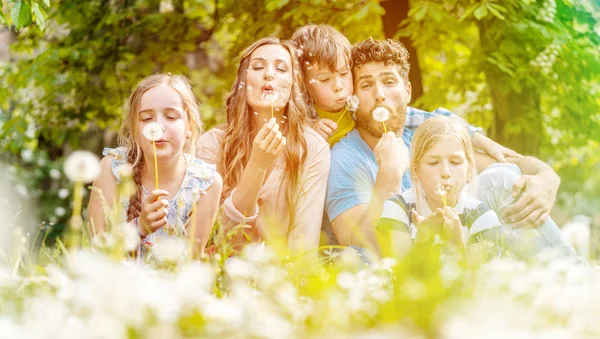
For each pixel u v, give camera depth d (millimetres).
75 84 8523
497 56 7152
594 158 10133
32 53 9625
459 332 1169
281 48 3396
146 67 8383
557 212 9664
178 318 1344
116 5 8734
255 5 8023
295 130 3305
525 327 1244
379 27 8133
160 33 8555
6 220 2857
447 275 1522
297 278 2080
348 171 3346
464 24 6961
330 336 1367
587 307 1400
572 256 3049
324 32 3482
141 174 3018
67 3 8562
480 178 3346
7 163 10961
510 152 3604
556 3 7488
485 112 8828
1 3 4566
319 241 3436
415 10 6535
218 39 9531
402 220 3012
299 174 3250
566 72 7730
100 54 8328
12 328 1237
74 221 1721
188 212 2994
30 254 2336
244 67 3439
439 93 8109
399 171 3221
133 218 2930
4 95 9570
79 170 1697
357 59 3451
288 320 1522
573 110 8266
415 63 7207
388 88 3430
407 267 1603
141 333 1255
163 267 1981
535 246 3090
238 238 3051
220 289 1925
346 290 1700
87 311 1299
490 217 2941
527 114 7742
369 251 2832
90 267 1251
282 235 3205
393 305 1388
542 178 3355
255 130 3400
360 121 3504
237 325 1340
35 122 9359
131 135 3055
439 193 2709
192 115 3082
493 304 1270
